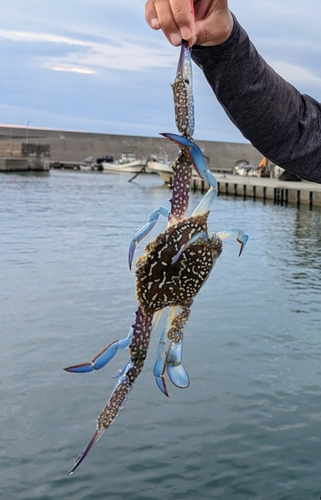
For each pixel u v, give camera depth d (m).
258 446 5.47
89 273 12.63
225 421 5.91
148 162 50.84
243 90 1.83
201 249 1.42
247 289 11.52
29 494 4.72
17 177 50.66
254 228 22.45
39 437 5.56
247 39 1.80
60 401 6.31
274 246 17.58
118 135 88.19
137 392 6.48
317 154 1.99
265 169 54.09
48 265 13.41
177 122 1.37
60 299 10.36
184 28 1.41
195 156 1.36
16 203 28.36
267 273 13.20
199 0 1.69
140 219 23.52
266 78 1.85
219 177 46.94
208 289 11.35
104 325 8.94
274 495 4.76
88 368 1.41
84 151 86.69
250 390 6.65
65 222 21.75
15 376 6.91
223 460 5.23
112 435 5.59
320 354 7.90
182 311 1.54
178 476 4.99
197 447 5.43
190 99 1.36
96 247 16.27
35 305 9.91
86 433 5.65
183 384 1.57
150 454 5.29
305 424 5.91
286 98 1.90
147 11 1.51
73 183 46.62
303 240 19.16
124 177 60.94
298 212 29.12
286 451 5.40
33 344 7.99
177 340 1.56
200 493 4.79
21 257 14.34
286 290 11.60
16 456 5.23
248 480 4.95
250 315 9.64
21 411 6.05
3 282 11.53
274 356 7.77
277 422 5.93
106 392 6.55
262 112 1.87
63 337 8.32
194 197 34.44
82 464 5.12
